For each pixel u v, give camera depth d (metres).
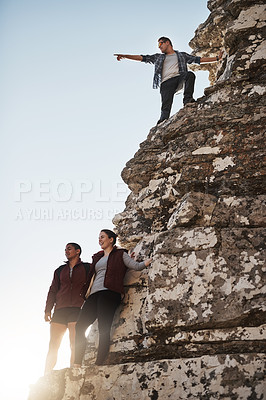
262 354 5.93
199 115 7.56
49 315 7.71
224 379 5.93
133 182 8.36
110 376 6.61
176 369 6.23
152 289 6.60
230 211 6.74
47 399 6.75
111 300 7.02
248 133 7.14
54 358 7.43
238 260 6.40
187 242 6.68
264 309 6.09
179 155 7.44
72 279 7.68
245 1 8.08
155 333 6.50
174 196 7.61
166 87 8.77
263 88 7.41
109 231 7.46
